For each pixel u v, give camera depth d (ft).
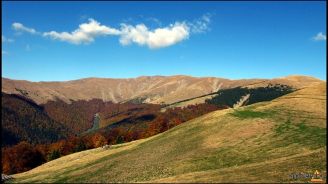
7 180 238.89
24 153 550.36
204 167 189.47
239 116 280.92
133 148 271.28
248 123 257.34
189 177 153.79
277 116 268.00
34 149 574.56
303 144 200.54
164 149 240.53
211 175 153.79
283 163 165.17
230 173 154.40
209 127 267.80
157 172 193.88
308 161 162.81
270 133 231.09
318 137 209.15
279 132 230.07
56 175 229.66
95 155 282.56
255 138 225.35
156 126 629.10
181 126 301.02
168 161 209.56
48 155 577.02
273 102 317.83
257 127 246.27
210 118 291.38
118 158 243.40
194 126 283.79
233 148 213.66
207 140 238.07
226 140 230.89
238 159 194.08
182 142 247.70
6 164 537.24
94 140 636.89
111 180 192.65
